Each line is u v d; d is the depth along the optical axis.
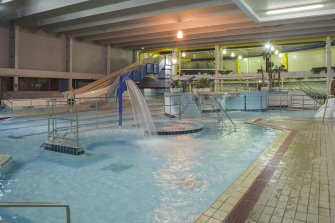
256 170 4.57
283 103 19.34
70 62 23.09
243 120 12.39
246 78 24.58
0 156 5.31
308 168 4.64
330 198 3.38
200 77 26.08
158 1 13.43
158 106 17.55
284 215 2.95
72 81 23.69
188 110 14.05
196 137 8.37
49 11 16.41
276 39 23.03
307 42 23.75
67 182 4.48
